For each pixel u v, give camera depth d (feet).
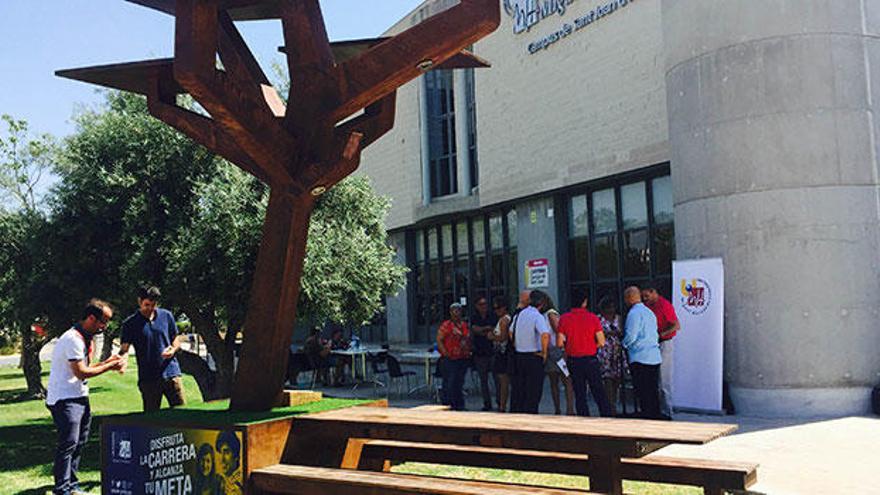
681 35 36.45
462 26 13.50
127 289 32.83
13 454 31.01
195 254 31.27
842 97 32.99
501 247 70.23
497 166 65.51
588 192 58.23
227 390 35.91
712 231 34.68
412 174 80.64
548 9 58.34
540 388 31.35
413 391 47.91
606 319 34.42
